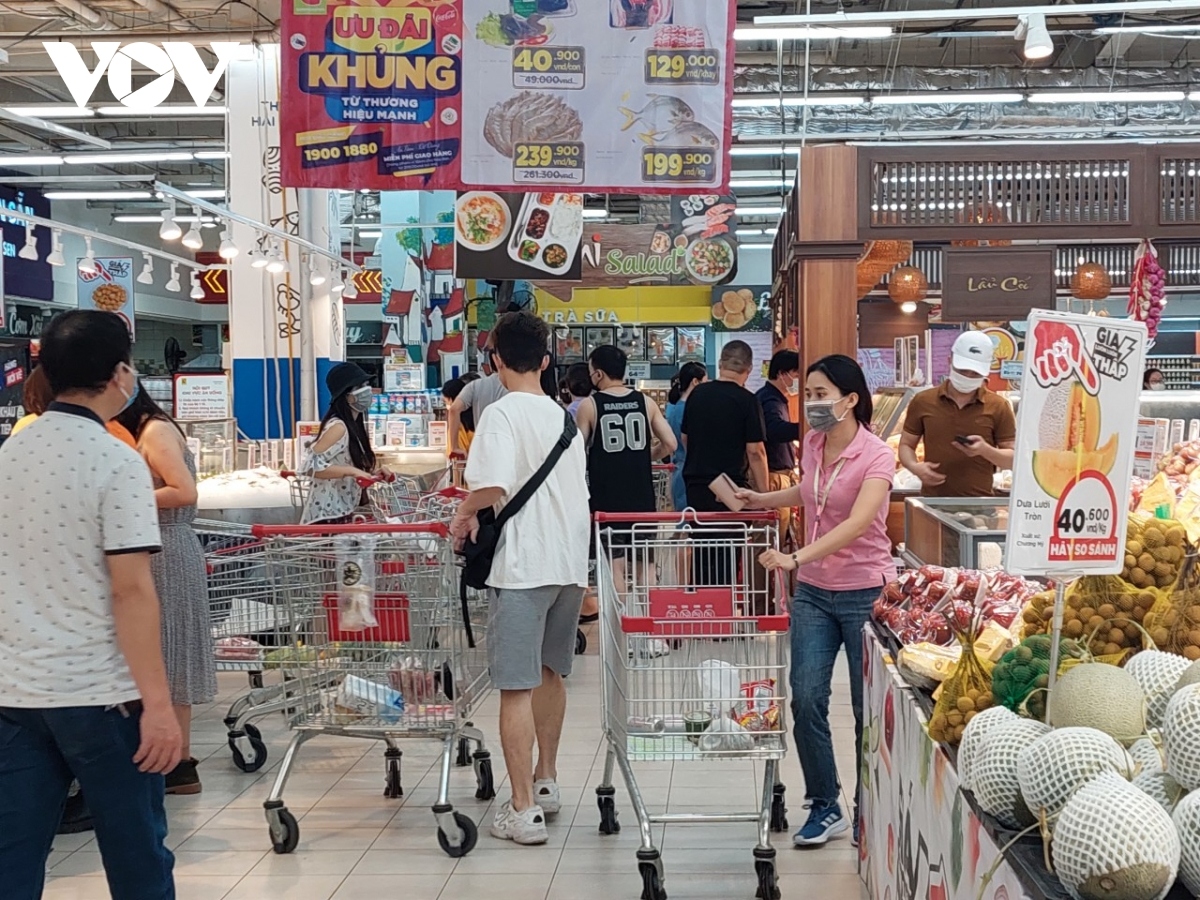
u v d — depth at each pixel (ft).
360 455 20.20
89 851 13.38
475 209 35.53
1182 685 6.70
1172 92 42.19
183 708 15.01
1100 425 6.95
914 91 46.42
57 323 8.59
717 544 13.91
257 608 16.21
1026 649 7.59
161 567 14.35
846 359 12.46
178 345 84.02
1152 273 22.67
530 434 13.16
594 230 45.93
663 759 11.91
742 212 73.51
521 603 13.10
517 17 19.98
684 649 12.14
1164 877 5.46
